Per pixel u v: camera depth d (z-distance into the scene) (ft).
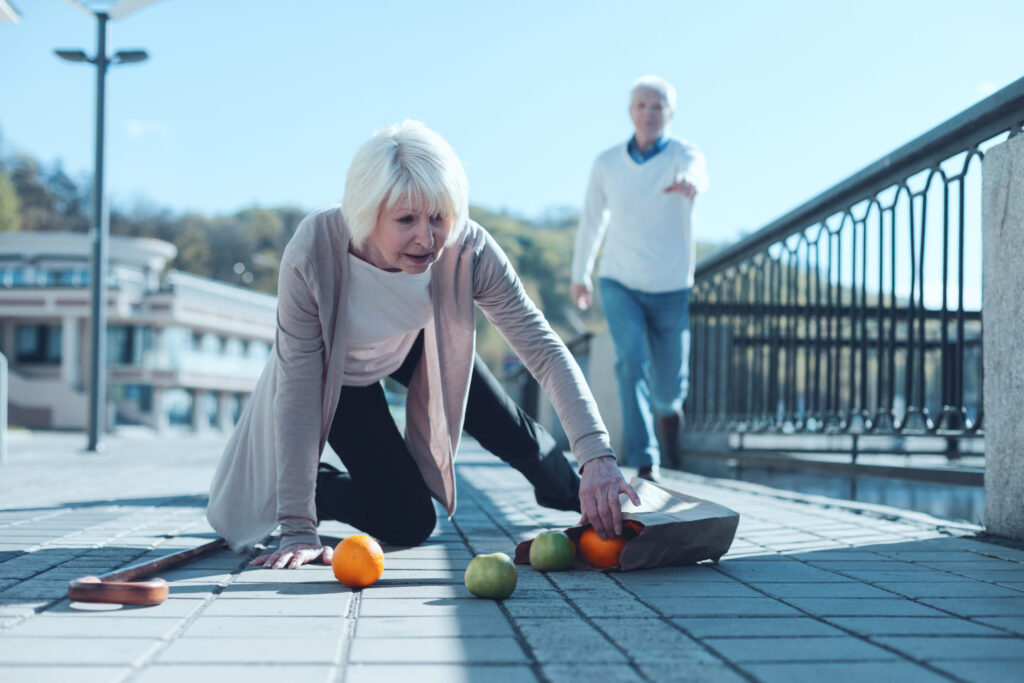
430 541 10.73
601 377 26.91
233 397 150.20
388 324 9.06
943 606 6.92
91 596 6.56
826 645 5.70
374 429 9.64
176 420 135.03
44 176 277.44
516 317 8.98
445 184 7.65
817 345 17.24
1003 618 6.50
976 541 10.55
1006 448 10.62
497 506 14.87
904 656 5.44
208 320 138.51
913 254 13.32
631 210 16.67
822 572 8.50
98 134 42.52
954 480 12.29
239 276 289.53
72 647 5.46
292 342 8.68
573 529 8.81
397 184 7.54
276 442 8.89
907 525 12.07
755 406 20.68
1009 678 4.98
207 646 5.57
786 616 6.56
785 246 19.04
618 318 16.57
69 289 128.26
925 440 23.61
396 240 7.77
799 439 23.99
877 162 14.12
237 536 9.55
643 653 5.47
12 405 128.06
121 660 5.18
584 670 5.08
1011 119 10.79
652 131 16.62
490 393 9.82
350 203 7.80
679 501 9.09
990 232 10.74
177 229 294.87
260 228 300.81
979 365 19.20
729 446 22.44
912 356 13.41
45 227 269.23
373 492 9.79
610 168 16.97
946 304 12.34
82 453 38.34
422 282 8.87
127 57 42.60
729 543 8.84
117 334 130.82
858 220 15.37
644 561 8.39
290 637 5.82
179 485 18.69
